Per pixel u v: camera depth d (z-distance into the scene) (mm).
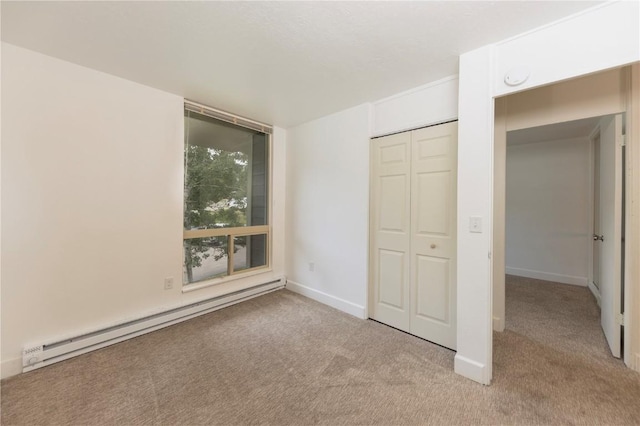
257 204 3463
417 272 2387
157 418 1452
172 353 2072
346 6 1406
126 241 2301
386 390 1676
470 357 1790
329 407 1538
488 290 1723
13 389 1652
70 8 1433
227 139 3117
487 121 1706
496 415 1471
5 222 1780
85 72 2064
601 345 2203
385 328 2533
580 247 3881
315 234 3281
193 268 2840
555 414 1474
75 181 2039
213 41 1727
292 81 2271
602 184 2441
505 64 1657
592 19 1391
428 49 1783
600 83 2035
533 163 4266
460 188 1821
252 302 3164
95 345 2092
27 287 1856
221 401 1578
